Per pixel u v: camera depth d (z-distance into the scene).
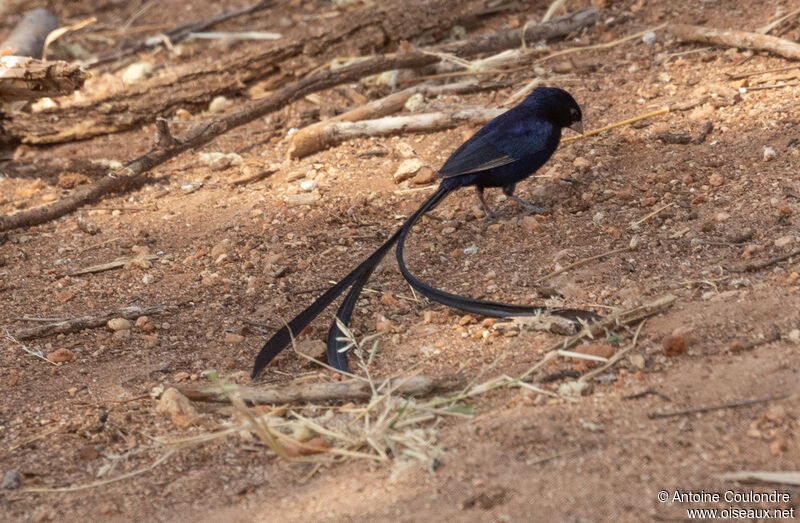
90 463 8.13
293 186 13.75
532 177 12.99
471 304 9.70
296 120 15.96
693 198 11.49
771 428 7.27
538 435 7.55
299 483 7.56
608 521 6.50
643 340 8.91
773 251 10.05
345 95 16.36
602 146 13.30
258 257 11.89
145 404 8.98
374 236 12.09
